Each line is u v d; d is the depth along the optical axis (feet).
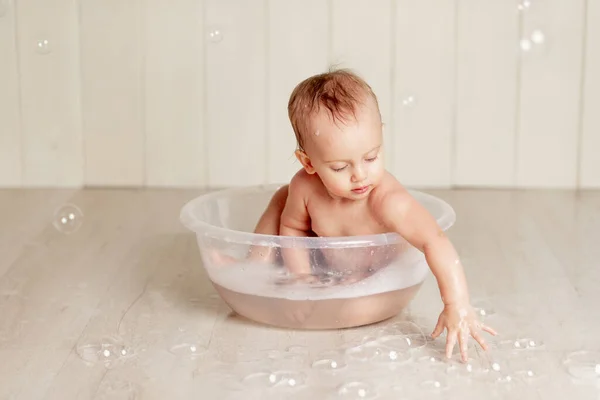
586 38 8.84
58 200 8.72
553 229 7.63
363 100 5.22
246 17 8.86
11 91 9.03
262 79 8.98
